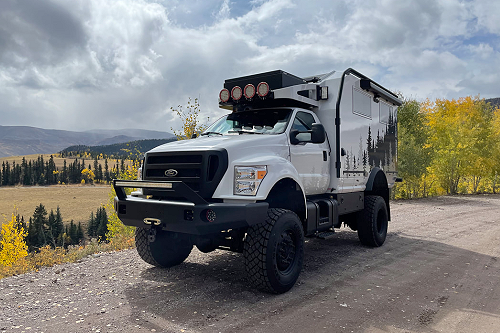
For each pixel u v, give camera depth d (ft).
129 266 18.57
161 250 17.62
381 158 26.45
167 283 15.76
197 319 11.78
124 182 14.62
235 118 19.51
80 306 12.94
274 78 18.39
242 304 13.24
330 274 17.44
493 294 14.64
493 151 98.43
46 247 24.02
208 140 15.66
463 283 16.08
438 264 19.49
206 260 19.89
